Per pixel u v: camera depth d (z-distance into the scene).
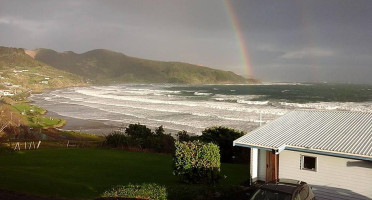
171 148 28.19
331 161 12.70
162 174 17.84
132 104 91.44
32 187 13.40
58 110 83.88
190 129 48.47
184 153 14.80
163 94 143.25
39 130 48.25
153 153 26.03
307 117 17.09
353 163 12.17
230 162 24.05
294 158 13.70
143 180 16.23
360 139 12.87
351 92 154.12
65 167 19.06
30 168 18.30
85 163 20.45
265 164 15.15
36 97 139.88
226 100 103.94
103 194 12.40
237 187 13.66
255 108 74.12
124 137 29.62
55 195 12.54
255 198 9.88
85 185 14.51
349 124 15.02
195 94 143.75
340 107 73.62
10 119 45.53
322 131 14.44
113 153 24.88
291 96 126.44
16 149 26.48
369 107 72.75
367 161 11.86
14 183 13.81
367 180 11.87
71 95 147.88
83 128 54.66
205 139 24.66
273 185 10.19
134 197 11.91
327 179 12.81
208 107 78.69
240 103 90.00
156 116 64.56
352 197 12.20
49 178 15.38
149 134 31.53
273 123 16.80
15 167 18.47
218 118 58.84
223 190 13.12
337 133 13.91
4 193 12.34
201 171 14.60
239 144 14.13
